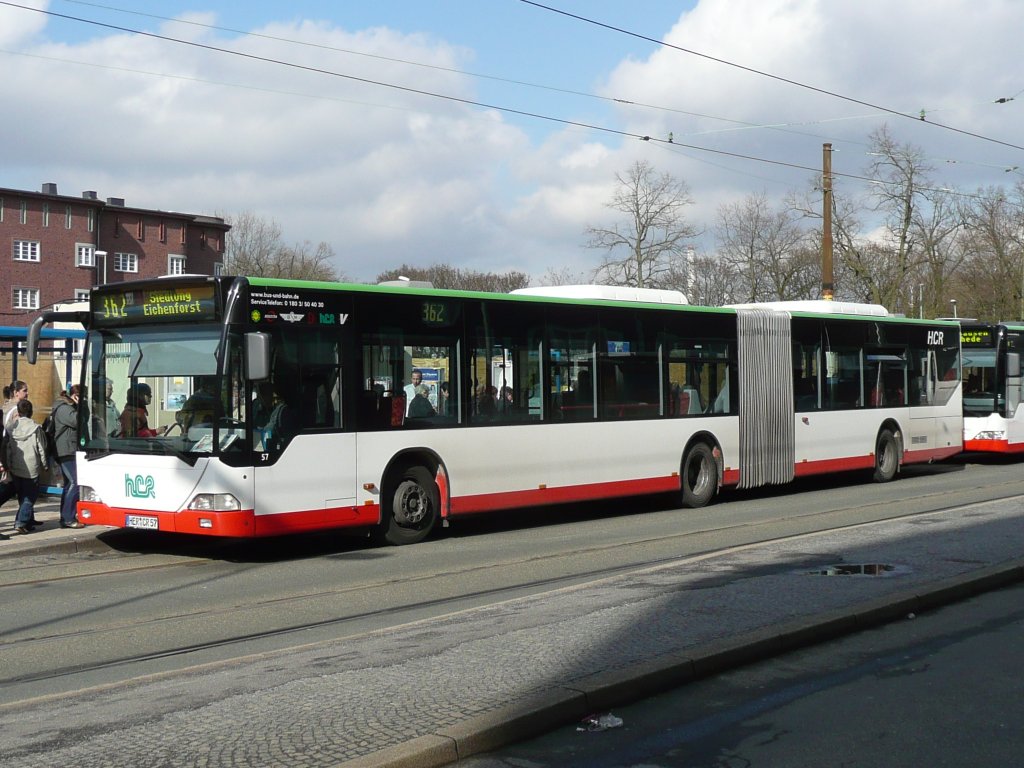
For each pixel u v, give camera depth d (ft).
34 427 47.19
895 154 156.35
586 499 52.54
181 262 247.50
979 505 52.49
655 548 44.04
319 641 27.55
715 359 59.72
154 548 46.14
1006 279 185.57
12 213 220.02
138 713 20.21
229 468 39.60
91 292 43.75
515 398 49.78
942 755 18.58
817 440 65.82
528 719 19.38
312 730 18.70
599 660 23.21
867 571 34.09
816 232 165.17
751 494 66.69
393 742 17.95
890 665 24.43
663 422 56.65
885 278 163.43
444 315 47.01
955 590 31.30
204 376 40.22
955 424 76.95
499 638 25.72
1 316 217.56
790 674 23.72
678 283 169.78
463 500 47.62
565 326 52.01
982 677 23.45
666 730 19.94
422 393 46.19
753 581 32.63
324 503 42.32
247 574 39.50
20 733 19.22
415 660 23.77
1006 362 81.71
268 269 205.46
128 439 42.09
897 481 73.36
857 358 69.21
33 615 32.42
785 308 68.69
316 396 42.27
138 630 30.19
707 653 23.62
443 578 37.96
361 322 43.91
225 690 21.76
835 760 18.39
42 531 47.52
